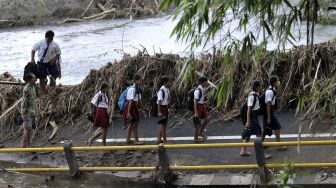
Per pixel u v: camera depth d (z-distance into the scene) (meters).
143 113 32.84
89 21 76.12
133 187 25.94
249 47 13.08
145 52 35.09
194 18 12.41
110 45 58.72
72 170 26.78
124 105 28.92
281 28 12.98
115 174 27.06
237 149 27.97
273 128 26.45
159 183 25.59
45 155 30.02
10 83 34.97
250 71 31.61
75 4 79.81
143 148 25.39
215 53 32.00
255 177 24.95
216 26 12.59
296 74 31.39
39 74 34.41
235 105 31.59
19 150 27.00
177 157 27.80
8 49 60.88
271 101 26.09
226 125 30.52
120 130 31.53
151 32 64.19
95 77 33.91
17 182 26.92
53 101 33.88
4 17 77.31
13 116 33.44
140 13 76.94
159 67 33.56
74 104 33.22
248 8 12.03
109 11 77.56
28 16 77.62
